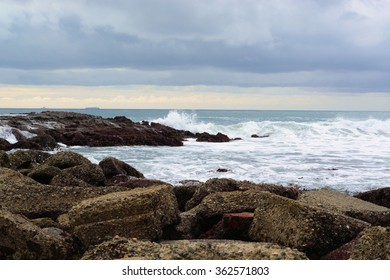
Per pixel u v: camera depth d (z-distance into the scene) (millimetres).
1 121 31781
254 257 5246
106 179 13414
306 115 109750
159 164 20078
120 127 36969
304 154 24766
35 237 6195
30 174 11961
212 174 17656
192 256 5289
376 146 29453
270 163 20922
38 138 26531
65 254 6246
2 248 6270
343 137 36969
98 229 6527
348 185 15633
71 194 9062
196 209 8008
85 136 30453
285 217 6566
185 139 36188
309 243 6281
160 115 121500
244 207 7742
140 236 6520
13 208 8516
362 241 5457
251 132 41188
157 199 6840
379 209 8383
